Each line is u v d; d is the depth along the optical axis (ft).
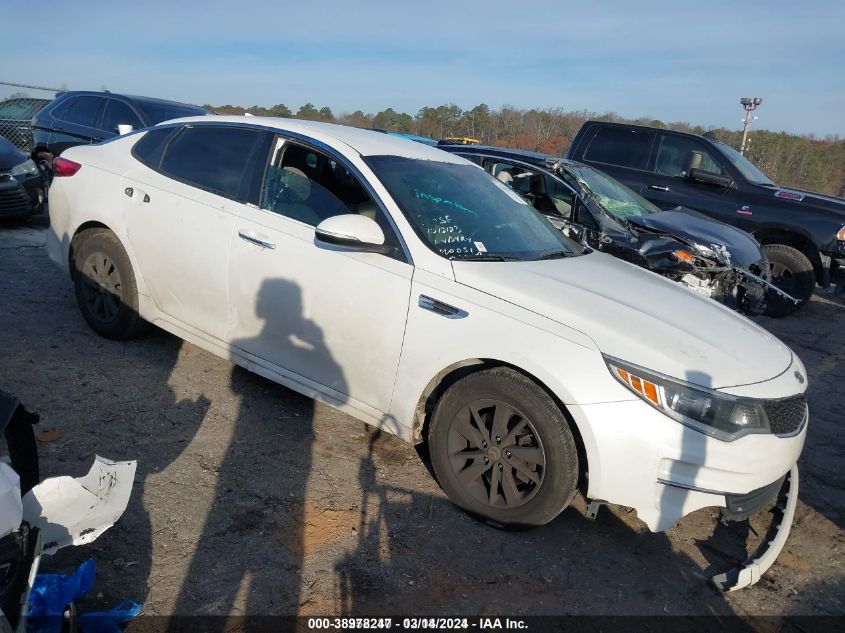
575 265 12.43
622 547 10.56
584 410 9.44
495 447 10.34
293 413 13.46
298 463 11.66
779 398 9.85
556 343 9.78
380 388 11.31
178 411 12.94
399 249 11.23
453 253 11.26
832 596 10.06
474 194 13.28
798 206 27.86
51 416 12.14
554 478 9.78
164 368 14.73
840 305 31.86
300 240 12.10
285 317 12.27
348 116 89.61
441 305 10.59
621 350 9.59
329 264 11.65
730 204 28.84
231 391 14.05
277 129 13.37
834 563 10.91
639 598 9.43
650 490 9.36
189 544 9.24
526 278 10.96
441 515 10.68
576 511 11.37
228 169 13.61
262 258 12.46
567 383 9.53
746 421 9.44
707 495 9.39
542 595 9.21
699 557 10.58
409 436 11.16
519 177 22.50
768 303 27.86
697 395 9.29
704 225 23.21
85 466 10.72
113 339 15.66
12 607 6.06
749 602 9.70
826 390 19.27
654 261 20.62
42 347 15.10
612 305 10.67
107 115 33.63
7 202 26.89
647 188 29.91
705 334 10.56
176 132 14.83
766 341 11.30
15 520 6.14
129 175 14.80
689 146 29.86
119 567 8.61
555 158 23.91
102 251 15.11
